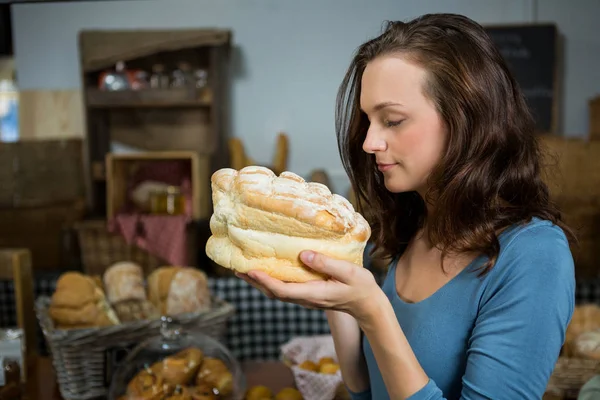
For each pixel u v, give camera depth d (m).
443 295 0.99
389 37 0.99
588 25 3.36
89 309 1.73
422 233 1.12
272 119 3.58
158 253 2.96
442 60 0.92
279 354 2.73
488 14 3.41
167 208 3.15
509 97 0.97
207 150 3.54
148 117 3.54
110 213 3.16
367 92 0.97
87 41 3.23
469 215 0.95
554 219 0.96
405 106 0.94
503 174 0.96
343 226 0.88
